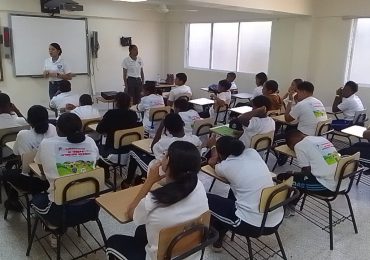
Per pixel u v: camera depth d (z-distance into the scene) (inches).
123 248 69.7
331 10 226.8
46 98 275.9
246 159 84.9
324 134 156.9
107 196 78.1
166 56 351.9
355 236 109.1
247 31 284.2
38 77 268.7
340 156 105.2
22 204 118.1
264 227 82.3
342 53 227.1
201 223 62.7
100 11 289.9
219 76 307.7
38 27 259.9
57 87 218.2
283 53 256.4
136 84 245.6
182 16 326.0
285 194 84.9
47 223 83.7
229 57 302.2
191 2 181.0
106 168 134.3
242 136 136.4
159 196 58.1
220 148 87.0
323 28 233.8
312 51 241.1
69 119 87.0
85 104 158.2
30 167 97.7
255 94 205.8
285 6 214.5
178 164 58.8
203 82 322.3
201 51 323.6
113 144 130.4
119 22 307.7
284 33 253.1
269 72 268.8
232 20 286.0
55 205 82.9
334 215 121.9
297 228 112.7
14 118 126.4
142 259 66.6
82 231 106.6
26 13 252.8
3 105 123.5
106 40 302.0
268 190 78.6
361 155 136.6
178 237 59.1
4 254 94.7
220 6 192.2
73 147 87.2
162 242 58.5
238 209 83.4
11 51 252.5
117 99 133.4
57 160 84.5
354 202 132.9
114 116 131.0
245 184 82.3
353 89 187.9
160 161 70.5
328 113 199.2
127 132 127.3
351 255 99.4
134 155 125.2
